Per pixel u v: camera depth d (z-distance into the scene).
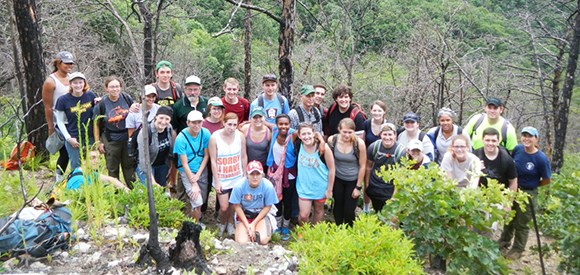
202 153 5.52
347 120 5.65
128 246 4.12
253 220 5.37
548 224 5.45
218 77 23.27
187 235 3.80
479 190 4.63
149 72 9.77
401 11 17.41
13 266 3.68
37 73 6.82
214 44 24.33
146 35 9.65
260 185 5.22
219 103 5.74
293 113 6.16
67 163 6.04
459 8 16.50
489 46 15.61
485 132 5.44
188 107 5.94
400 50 15.85
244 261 4.13
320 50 17.45
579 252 5.02
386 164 5.62
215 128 5.84
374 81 15.91
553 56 12.17
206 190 5.71
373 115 6.12
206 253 4.14
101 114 5.50
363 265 3.80
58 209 4.05
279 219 5.96
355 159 5.66
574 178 5.21
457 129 6.00
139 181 5.16
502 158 5.46
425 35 13.79
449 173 5.39
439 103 13.28
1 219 3.86
